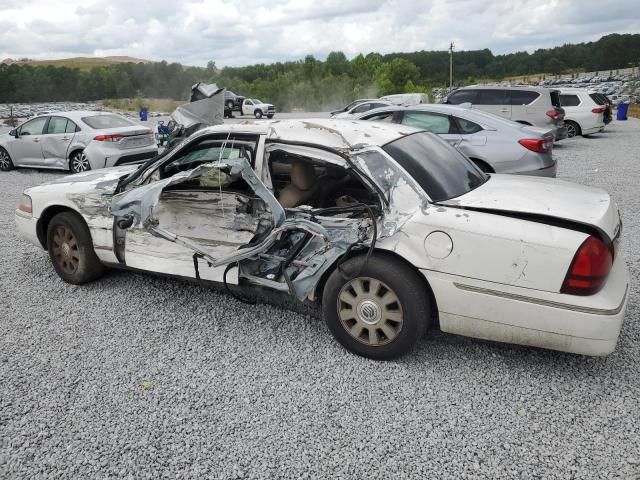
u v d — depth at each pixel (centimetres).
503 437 283
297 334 400
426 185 354
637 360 352
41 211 504
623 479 252
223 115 521
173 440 287
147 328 416
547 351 367
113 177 509
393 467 264
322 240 360
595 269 297
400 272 337
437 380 336
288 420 301
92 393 331
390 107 903
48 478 263
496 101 1447
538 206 327
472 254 318
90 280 502
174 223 408
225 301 460
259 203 381
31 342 398
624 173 1074
